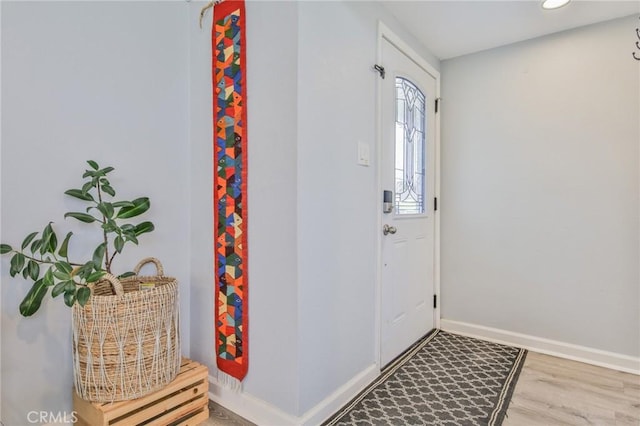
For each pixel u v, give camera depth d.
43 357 1.43
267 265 1.54
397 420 1.56
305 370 1.47
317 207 1.53
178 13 1.91
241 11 1.65
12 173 1.34
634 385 1.89
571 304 2.25
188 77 1.95
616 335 2.12
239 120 1.65
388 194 2.10
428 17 2.12
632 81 2.06
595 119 2.17
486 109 2.54
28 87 1.38
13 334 1.35
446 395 1.77
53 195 1.45
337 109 1.65
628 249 2.08
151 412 1.41
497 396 1.76
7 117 1.33
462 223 2.65
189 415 1.54
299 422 1.44
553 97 2.30
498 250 2.51
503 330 2.49
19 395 1.37
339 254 1.67
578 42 2.22
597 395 1.78
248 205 1.62
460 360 2.18
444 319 2.73
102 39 1.60
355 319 1.79
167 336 1.46
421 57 2.45
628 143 2.08
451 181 2.70
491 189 2.53
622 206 2.10
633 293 2.07
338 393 1.66
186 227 1.94
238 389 1.66
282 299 1.48
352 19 1.76
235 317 1.68
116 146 1.65
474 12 2.07
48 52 1.43
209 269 1.82
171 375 1.48
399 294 2.24
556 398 1.75
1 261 1.32
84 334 1.34
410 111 2.36
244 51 1.63
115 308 1.32
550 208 2.32
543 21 2.15
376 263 1.96
